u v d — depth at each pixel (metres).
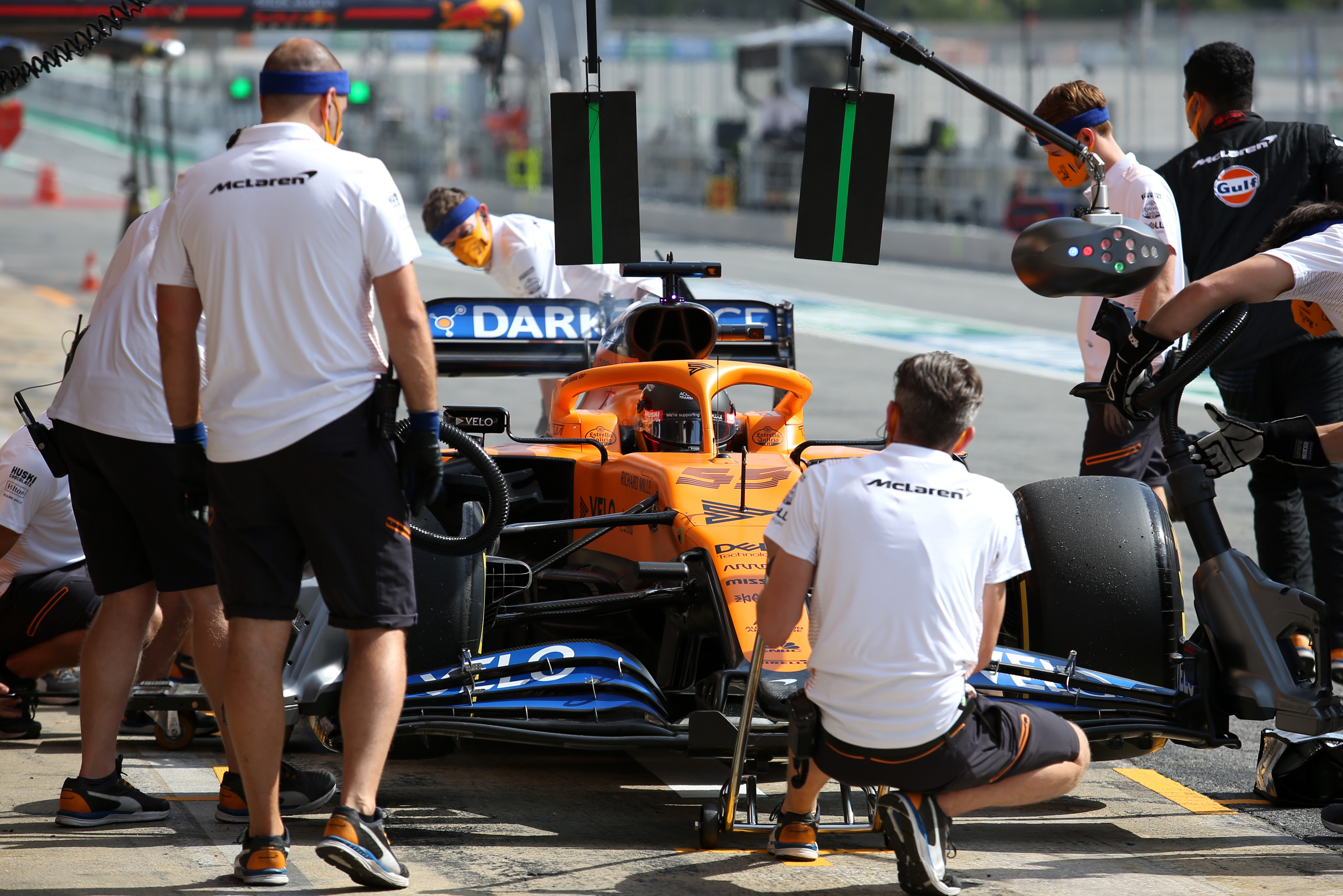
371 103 115.81
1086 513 11.66
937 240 76.88
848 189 12.65
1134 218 13.88
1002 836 10.82
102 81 167.75
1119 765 12.91
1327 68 76.50
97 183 115.38
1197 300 10.59
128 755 12.91
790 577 9.22
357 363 9.28
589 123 12.24
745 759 10.00
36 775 12.09
